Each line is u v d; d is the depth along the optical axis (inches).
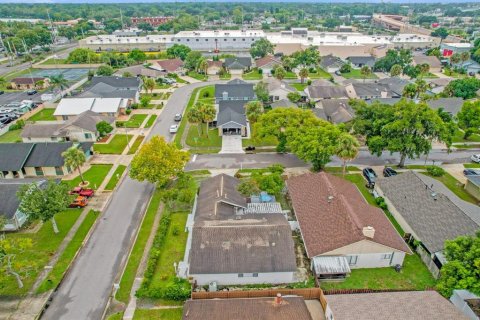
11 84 4717.0
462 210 1770.4
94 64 5959.6
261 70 5398.6
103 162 2696.9
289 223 1796.3
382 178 2245.3
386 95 3981.3
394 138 2394.2
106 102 3612.2
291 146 2465.6
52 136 3019.2
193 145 2942.9
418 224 1814.7
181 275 1601.9
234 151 2849.4
